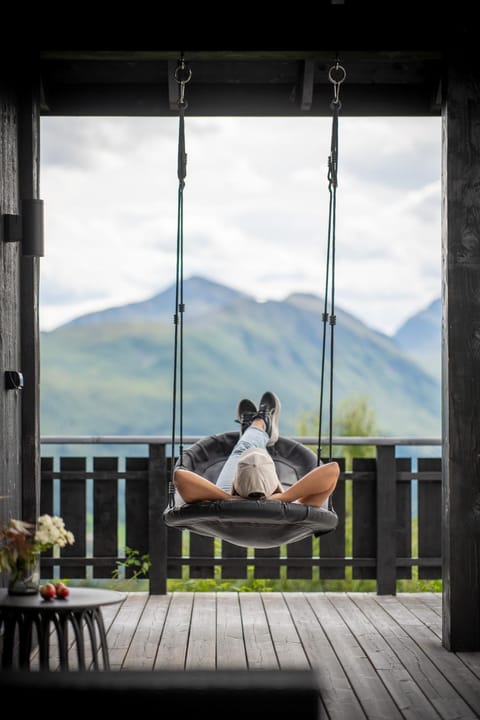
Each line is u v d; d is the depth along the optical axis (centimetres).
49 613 391
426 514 710
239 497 507
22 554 402
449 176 536
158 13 529
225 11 530
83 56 536
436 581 760
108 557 699
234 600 675
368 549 709
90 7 529
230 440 600
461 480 533
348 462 1302
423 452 4172
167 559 702
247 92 635
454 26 536
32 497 524
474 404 535
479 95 538
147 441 692
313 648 536
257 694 192
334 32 531
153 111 639
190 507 491
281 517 484
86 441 688
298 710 192
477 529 532
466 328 535
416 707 428
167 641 550
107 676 193
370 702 435
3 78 495
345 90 636
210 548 707
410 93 637
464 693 450
